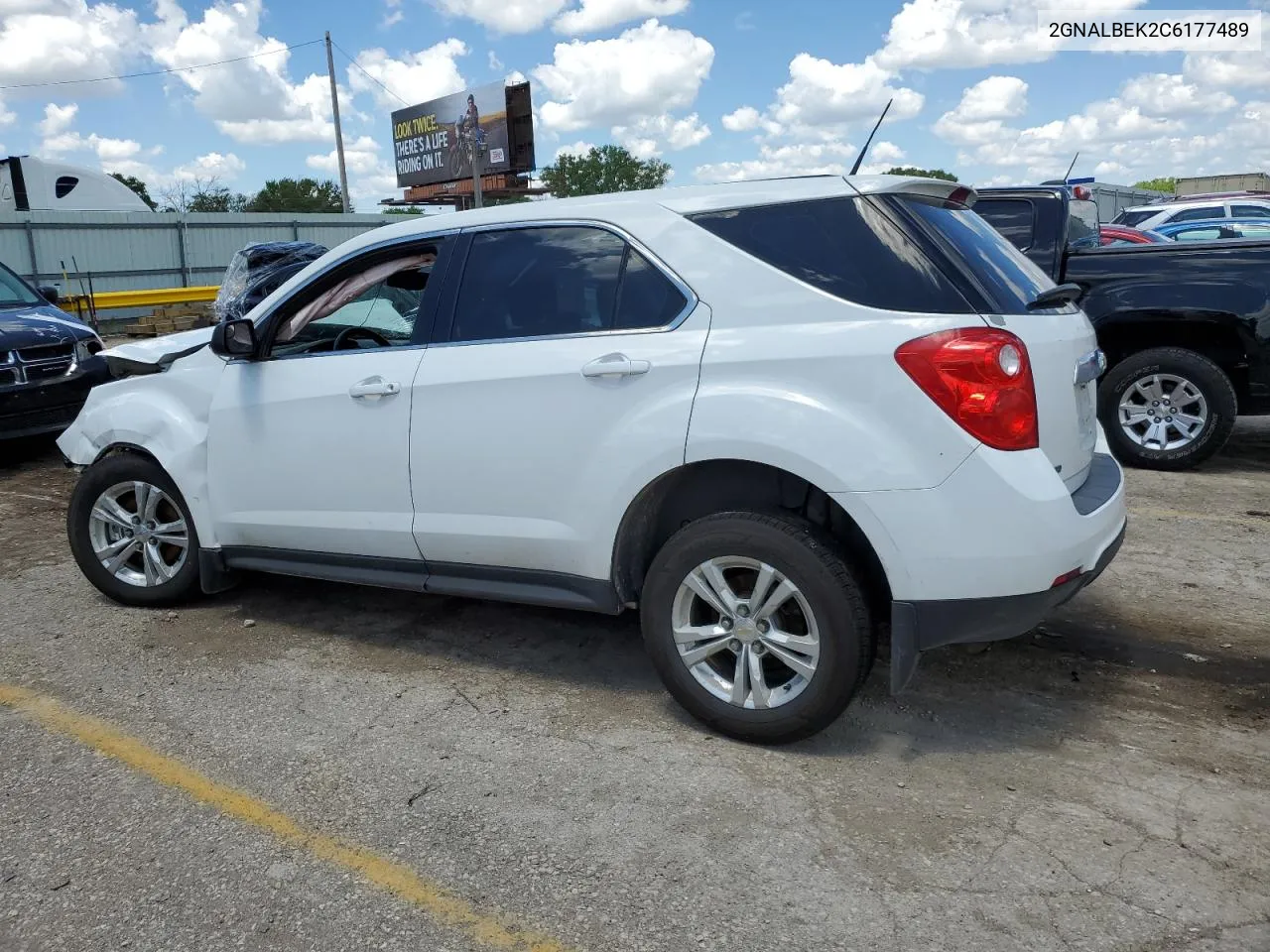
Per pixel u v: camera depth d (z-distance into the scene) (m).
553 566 3.49
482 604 4.68
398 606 4.69
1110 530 3.15
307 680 3.89
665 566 3.26
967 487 2.80
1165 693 3.56
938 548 2.83
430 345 3.71
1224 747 3.17
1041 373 2.92
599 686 3.77
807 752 3.22
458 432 3.56
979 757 3.15
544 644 4.20
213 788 3.09
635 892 2.54
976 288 2.91
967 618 2.87
